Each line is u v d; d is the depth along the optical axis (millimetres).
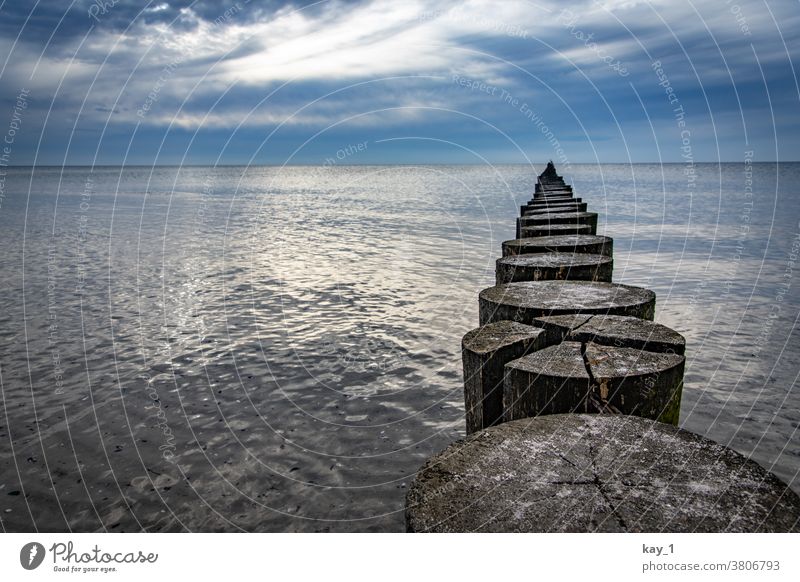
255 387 6348
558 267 4168
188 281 12359
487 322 3385
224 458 4840
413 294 10648
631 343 2564
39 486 4449
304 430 5305
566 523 1385
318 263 14273
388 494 4301
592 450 1682
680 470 1582
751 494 1471
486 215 27266
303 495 4312
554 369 2217
